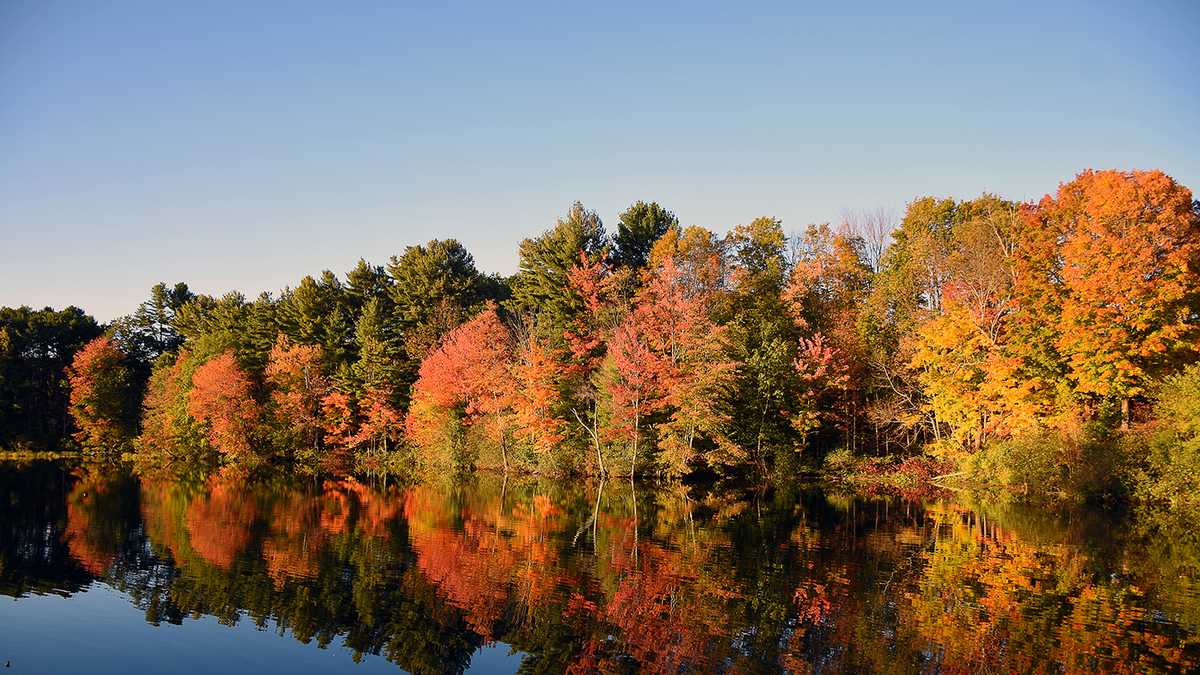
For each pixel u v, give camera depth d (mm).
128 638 15727
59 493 39719
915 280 52000
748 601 17953
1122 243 35469
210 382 61469
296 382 63719
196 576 20625
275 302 76938
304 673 13977
